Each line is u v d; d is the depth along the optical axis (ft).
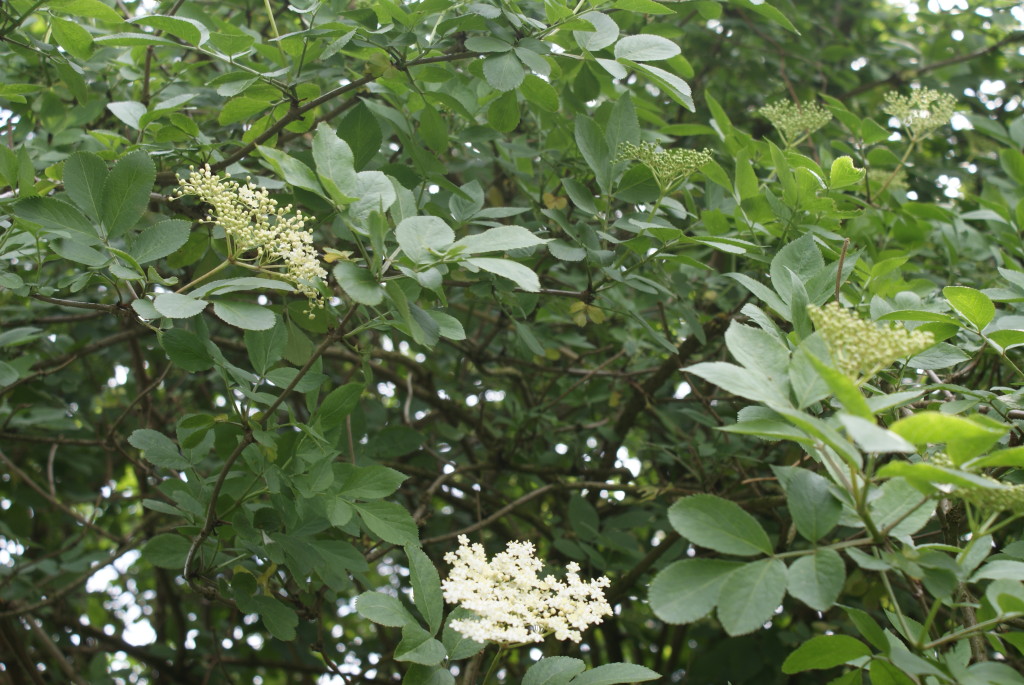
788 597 14.08
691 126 11.99
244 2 14.60
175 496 8.62
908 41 17.72
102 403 16.58
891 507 5.51
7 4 9.21
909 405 7.44
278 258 7.39
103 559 13.76
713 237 9.44
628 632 14.99
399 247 6.09
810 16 17.48
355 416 11.41
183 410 16.26
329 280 10.36
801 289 6.39
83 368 17.44
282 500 8.64
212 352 7.87
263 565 10.68
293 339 9.09
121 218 7.43
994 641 6.20
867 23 18.38
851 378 5.26
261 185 9.24
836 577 5.03
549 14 8.54
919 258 14.24
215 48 9.37
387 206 6.60
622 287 12.99
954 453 5.04
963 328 7.63
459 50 9.53
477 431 14.57
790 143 11.75
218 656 14.33
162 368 16.17
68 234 7.18
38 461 16.12
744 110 17.69
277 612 8.61
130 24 9.25
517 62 8.25
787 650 13.50
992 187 13.30
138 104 9.70
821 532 5.31
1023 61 15.99
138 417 15.15
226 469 7.78
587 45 8.63
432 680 5.95
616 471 14.20
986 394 7.46
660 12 8.82
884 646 5.57
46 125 11.28
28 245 8.04
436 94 9.53
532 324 13.62
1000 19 15.90
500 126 9.31
